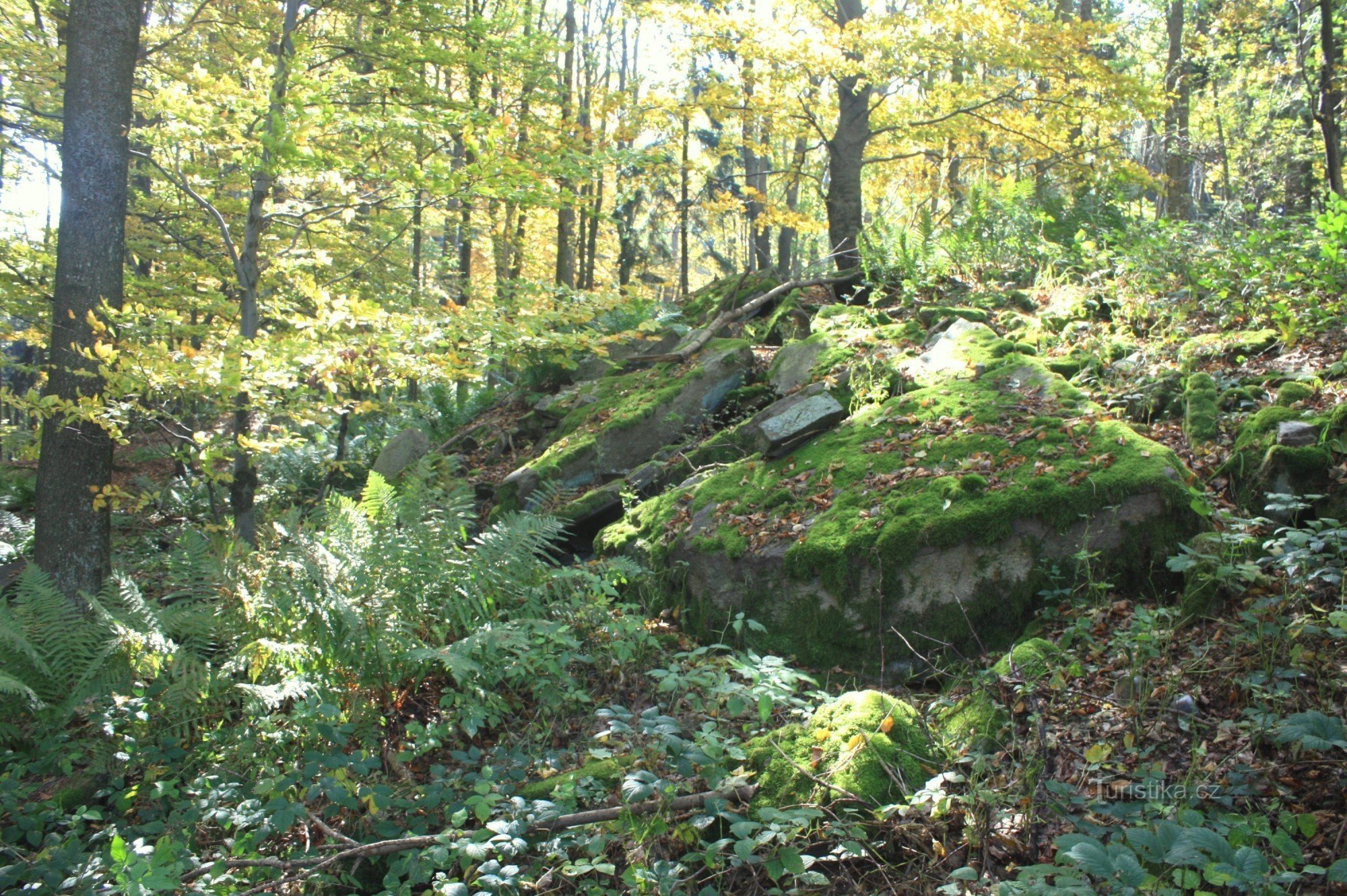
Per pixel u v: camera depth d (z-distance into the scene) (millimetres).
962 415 5801
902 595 4707
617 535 6469
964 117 11914
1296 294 6414
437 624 4816
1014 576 4574
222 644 4875
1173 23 17531
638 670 4844
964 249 9594
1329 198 6406
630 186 11766
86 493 6230
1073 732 3498
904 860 3082
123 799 4016
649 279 23375
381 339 6137
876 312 8656
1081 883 2488
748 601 5238
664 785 3340
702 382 8391
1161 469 4582
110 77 6223
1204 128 22672
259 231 7367
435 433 11461
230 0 9914
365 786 3832
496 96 11094
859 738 3475
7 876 3322
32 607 4723
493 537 5211
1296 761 3055
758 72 10773
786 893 2945
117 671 4496
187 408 6879
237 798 3846
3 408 17203
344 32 9555
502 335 6504
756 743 3697
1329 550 4055
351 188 7004
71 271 6180
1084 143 11750
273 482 10164
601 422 8406
